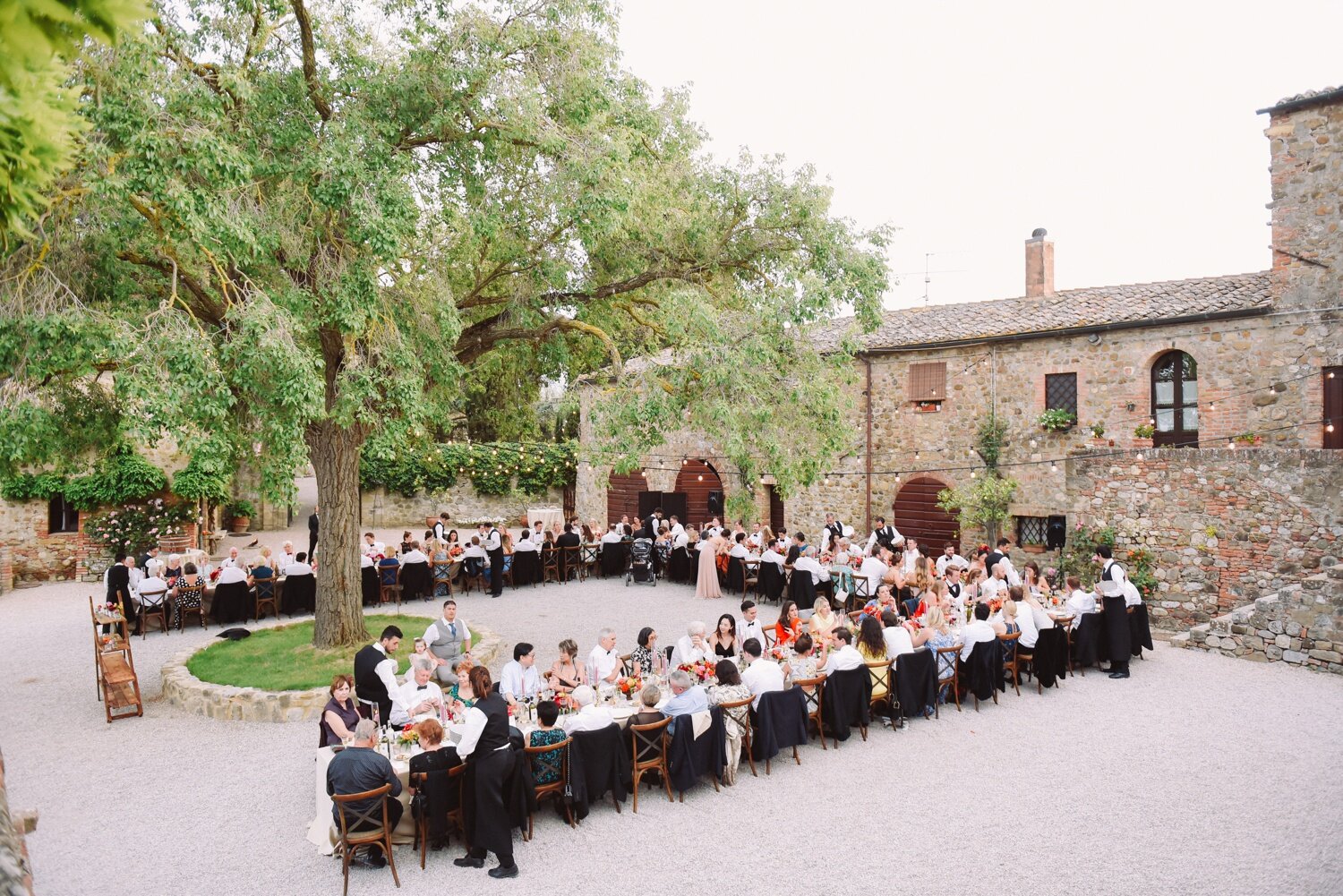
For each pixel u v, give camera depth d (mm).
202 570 17625
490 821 6523
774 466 11133
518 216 11617
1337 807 7418
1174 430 15883
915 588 13227
